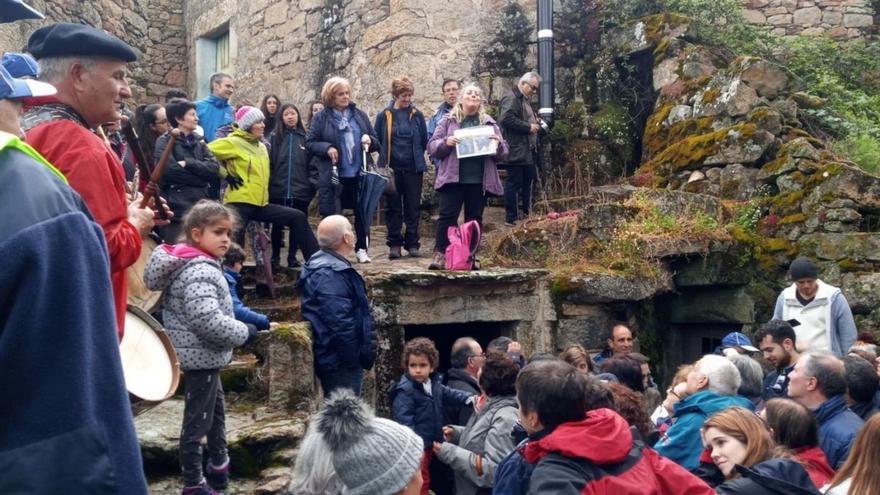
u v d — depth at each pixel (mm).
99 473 1391
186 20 13750
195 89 13398
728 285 7270
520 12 9836
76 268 1437
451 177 6676
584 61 9820
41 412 1373
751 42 9633
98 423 1413
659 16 9336
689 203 7434
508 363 4152
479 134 6688
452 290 6207
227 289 3924
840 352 5906
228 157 6168
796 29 10609
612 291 6641
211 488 4047
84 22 11148
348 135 6973
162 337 3494
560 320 6578
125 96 2602
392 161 7371
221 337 3754
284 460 4324
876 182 7055
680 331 7691
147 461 4180
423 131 7480
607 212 7195
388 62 9562
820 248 7023
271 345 4824
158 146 5734
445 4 9531
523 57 9773
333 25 10570
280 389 4812
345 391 2334
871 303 6672
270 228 7500
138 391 3146
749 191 7730
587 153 9211
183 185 5754
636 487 2562
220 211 3910
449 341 7105
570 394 2729
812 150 7473
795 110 8164
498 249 7402
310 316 4898
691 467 3727
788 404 3312
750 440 3121
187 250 3848
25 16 1832
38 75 2365
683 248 6977
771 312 7152
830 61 10031
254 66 12008
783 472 2797
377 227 9188
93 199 2420
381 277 5938
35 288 1385
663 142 8719
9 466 1347
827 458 3594
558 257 7082
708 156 7992
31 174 1473
